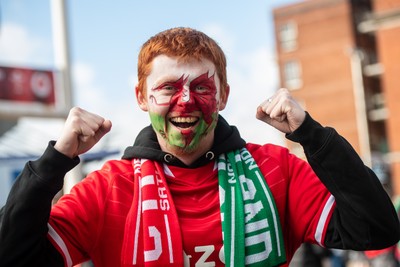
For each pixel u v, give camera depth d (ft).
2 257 6.60
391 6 96.07
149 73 7.39
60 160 6.70
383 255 21.29
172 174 7.42
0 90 26.81
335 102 114.21
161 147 7.57
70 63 28.19
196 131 7.29
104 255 7.16
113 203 7.20
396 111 96.43
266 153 7.82
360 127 107.96
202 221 7.14
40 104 27.55
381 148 113.19
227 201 7.20
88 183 7.39
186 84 7.25
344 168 6.85
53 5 27.89
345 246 7.20
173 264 6.89
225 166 7.50
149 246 6.89
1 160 22.68
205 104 7.27
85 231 7.09
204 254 7.02
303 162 7.82
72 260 7.02
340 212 7.07
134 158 7.64
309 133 6.91
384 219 6.91
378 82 116.26
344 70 113.70
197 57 7.29
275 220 7.26
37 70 27.43
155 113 7.30
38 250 6.72
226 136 7.66
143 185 7.22
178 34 7.47
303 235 7.52
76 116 6.81
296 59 118.21
